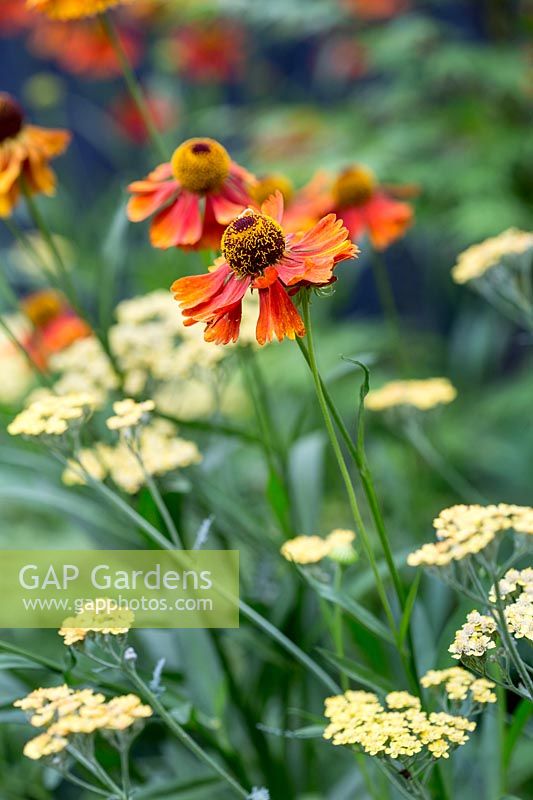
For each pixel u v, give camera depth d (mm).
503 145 1327
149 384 937
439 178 1284
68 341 1048
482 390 1429
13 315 1232
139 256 1417
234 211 840
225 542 896
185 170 841
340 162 1262
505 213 1255
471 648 740
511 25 1479
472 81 1419
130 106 1626
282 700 898
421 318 1771
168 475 897
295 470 928
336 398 1306
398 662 897
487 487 1353
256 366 924
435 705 805
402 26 1366
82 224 1645
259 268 746
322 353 1341
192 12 1404
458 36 1597
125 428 806
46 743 743
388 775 767
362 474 765
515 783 936
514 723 808
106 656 831
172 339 947
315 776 907
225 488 981
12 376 1053
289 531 875
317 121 1403
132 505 905
